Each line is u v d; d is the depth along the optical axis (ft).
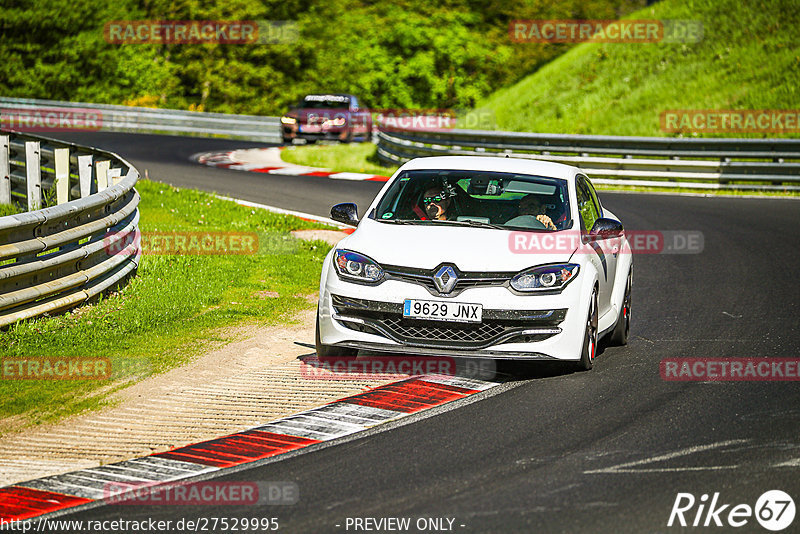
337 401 82.89
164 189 219.82
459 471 65.72
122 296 120.26
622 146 277.64
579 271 90.33
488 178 101.55
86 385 87.04
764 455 69.15
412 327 88.58
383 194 101.65
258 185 255.70
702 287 140.87
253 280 134.92
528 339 87.71
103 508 60.29
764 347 104.06
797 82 352.49
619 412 79.66
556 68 444.96
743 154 268.62
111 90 645.10
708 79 376.68
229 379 89.92
